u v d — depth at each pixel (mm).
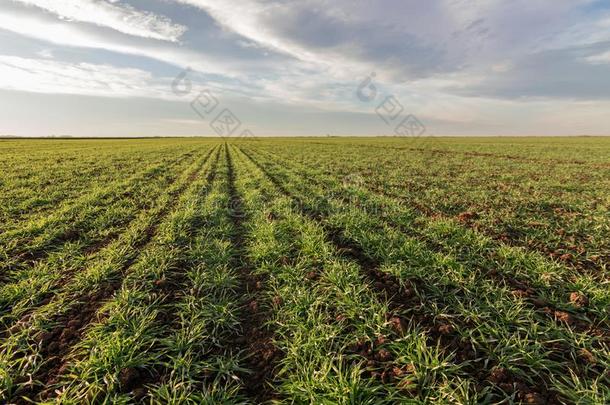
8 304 4641
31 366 3482
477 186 14727
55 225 8312
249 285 5445
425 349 3541
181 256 6449
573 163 25391
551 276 5281
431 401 2943
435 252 6480
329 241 7113
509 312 4191
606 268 5766
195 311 4469
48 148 40375
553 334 3855
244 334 4168
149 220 8945
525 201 11266
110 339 3674
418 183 15602
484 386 3188
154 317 4281
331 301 4652
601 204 10750
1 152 31938
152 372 3465
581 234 7629
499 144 56250
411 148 45719
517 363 3441
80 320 4328
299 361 3602
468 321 4176
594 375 3328
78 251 6750
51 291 4961
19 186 13648
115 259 6160
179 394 3191
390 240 6992
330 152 38250
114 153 33688
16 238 7211
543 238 7395
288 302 4676
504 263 5871
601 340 3771
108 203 11164
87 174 17812
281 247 6746
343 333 4059
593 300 4496
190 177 17969
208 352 3811
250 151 40781
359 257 6434
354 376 3176
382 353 3613
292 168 21688
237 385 3221
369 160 27672
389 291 5023
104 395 3143
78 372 3369
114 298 4688
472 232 7359
